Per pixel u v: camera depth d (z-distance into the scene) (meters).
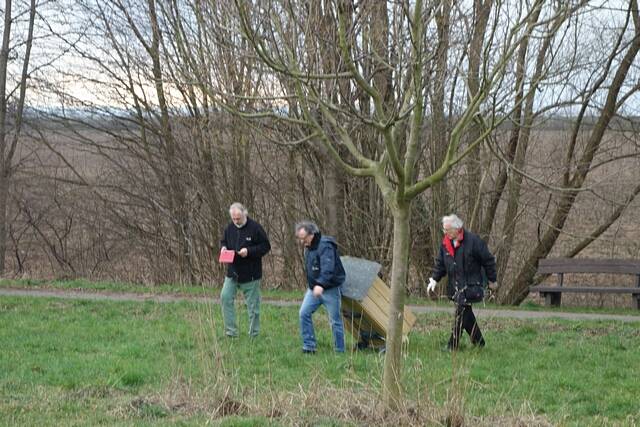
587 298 23.67
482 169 22.38
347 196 23.05
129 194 25.12
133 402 8.21
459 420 7.38
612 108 21.70
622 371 10.84
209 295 17.83
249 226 12.34
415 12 6.89
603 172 23.47
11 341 12.09
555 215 23.03
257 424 7.42
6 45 26.55
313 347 11.45
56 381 9.52
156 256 25.28
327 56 8.35
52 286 18.70
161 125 24.53
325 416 7.64
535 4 7.18
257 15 7.67
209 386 8.49
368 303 11.41
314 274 11.30
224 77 10.03
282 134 18.78
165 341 12.15
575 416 8.59
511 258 25.27
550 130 23.00
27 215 27.38
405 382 8.58
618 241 24.80
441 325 14.38
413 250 23.06
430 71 7.61
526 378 10.32
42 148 27.41
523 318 15.73
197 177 24.28
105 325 13.62
